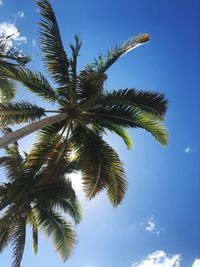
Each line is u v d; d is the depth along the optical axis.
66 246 19.78
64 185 19.58
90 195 15.67
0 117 15.43
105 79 14.86
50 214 20.34
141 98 15.91
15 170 19.95
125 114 16.17
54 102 16.06
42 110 15.95
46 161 16.34
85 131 16.58
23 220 19.20
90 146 16.36
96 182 15.74
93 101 15.62
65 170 19.19
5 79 19.44
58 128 16.47
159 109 15.85
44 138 16.42
